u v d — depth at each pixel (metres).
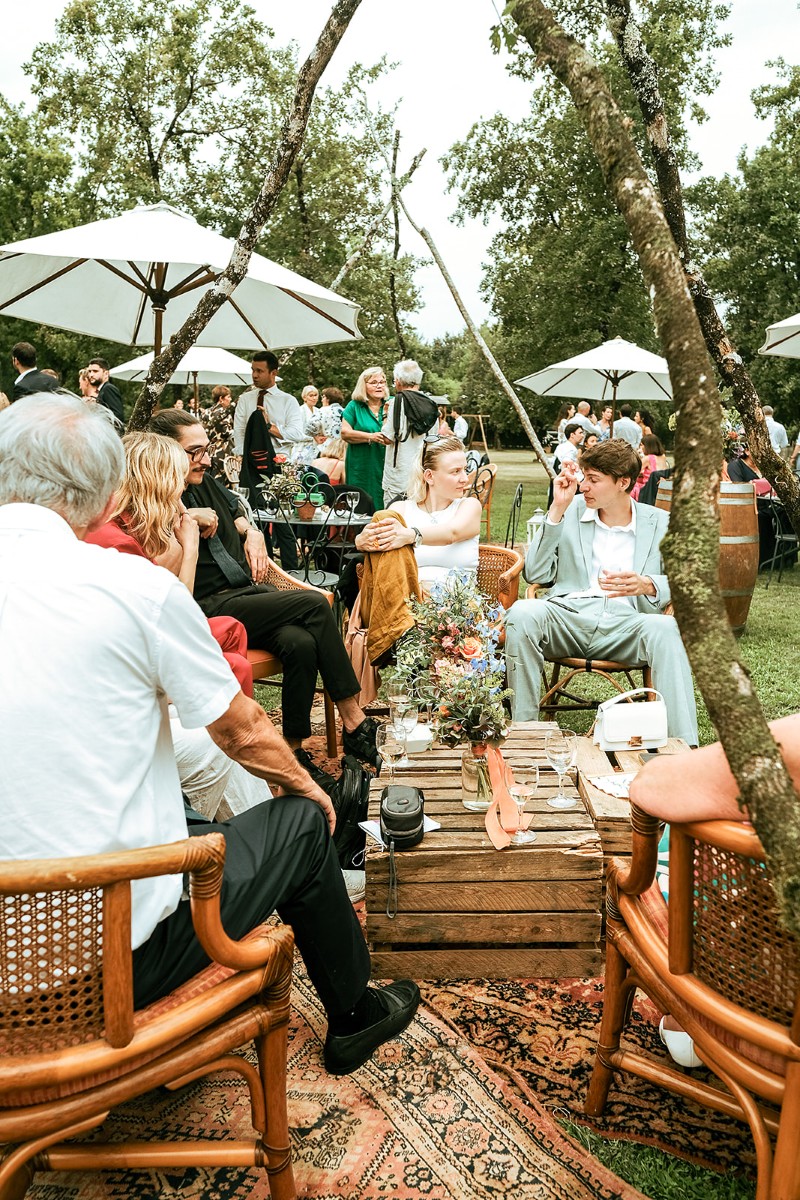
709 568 1.11
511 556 4.54
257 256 4.44
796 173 24.81
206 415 6.79
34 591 1.47
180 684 1.58
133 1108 2.09
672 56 16.89
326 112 22.38
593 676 5.61
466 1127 2.02
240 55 22.58
